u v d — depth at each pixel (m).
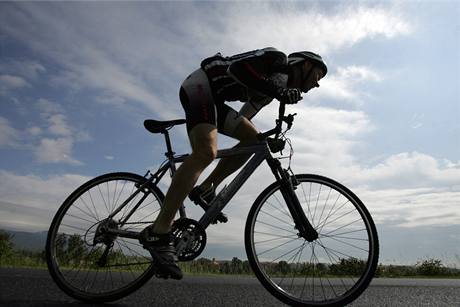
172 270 2.13
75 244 2.33
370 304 2.35
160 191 2.45
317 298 2.29
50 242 2.33
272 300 2.39
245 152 2.43
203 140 2.18
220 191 2.39
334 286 2.28
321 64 2.50
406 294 2.76
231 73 2.25
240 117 2.46
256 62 2.27
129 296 2.36
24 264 3.81
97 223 2.35
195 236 2.27
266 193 2.43
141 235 2.21
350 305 2.31
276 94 2.23
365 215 2.29
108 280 2.30
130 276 2.29
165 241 2.16
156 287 2.72
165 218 2.15
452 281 4.10
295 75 2.49
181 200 2.15
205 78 2.32
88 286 2.27
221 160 2.50
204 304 2.18
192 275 4.03
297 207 2.35
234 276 4.05
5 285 2.40
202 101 2.25
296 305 2.23
